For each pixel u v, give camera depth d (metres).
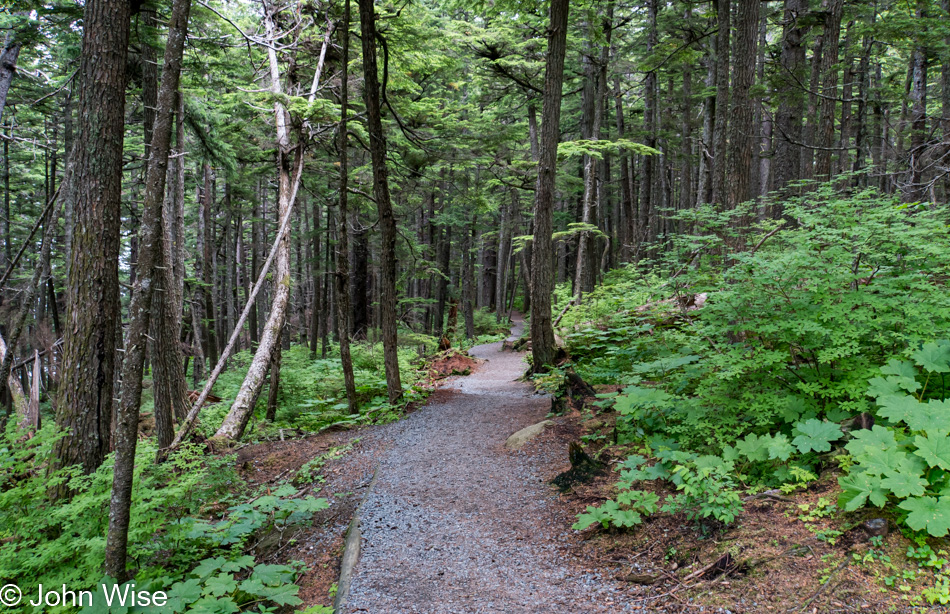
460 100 22.56
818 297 4.49
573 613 3.23
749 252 5.30
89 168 5.56
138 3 6.60
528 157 17.77
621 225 25.91
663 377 6.10
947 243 4.29
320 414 9.49
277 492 4.94
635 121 25.97
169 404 8.05
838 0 12.13
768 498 3.78
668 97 21.23
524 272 30.28
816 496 3.61
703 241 6.00
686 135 19.98
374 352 14.01
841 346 4.21
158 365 7.89
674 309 7.20
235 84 12.40
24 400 9.78
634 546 3.86
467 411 8.77
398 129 12.77
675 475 4.10
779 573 3.09
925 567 2.79
